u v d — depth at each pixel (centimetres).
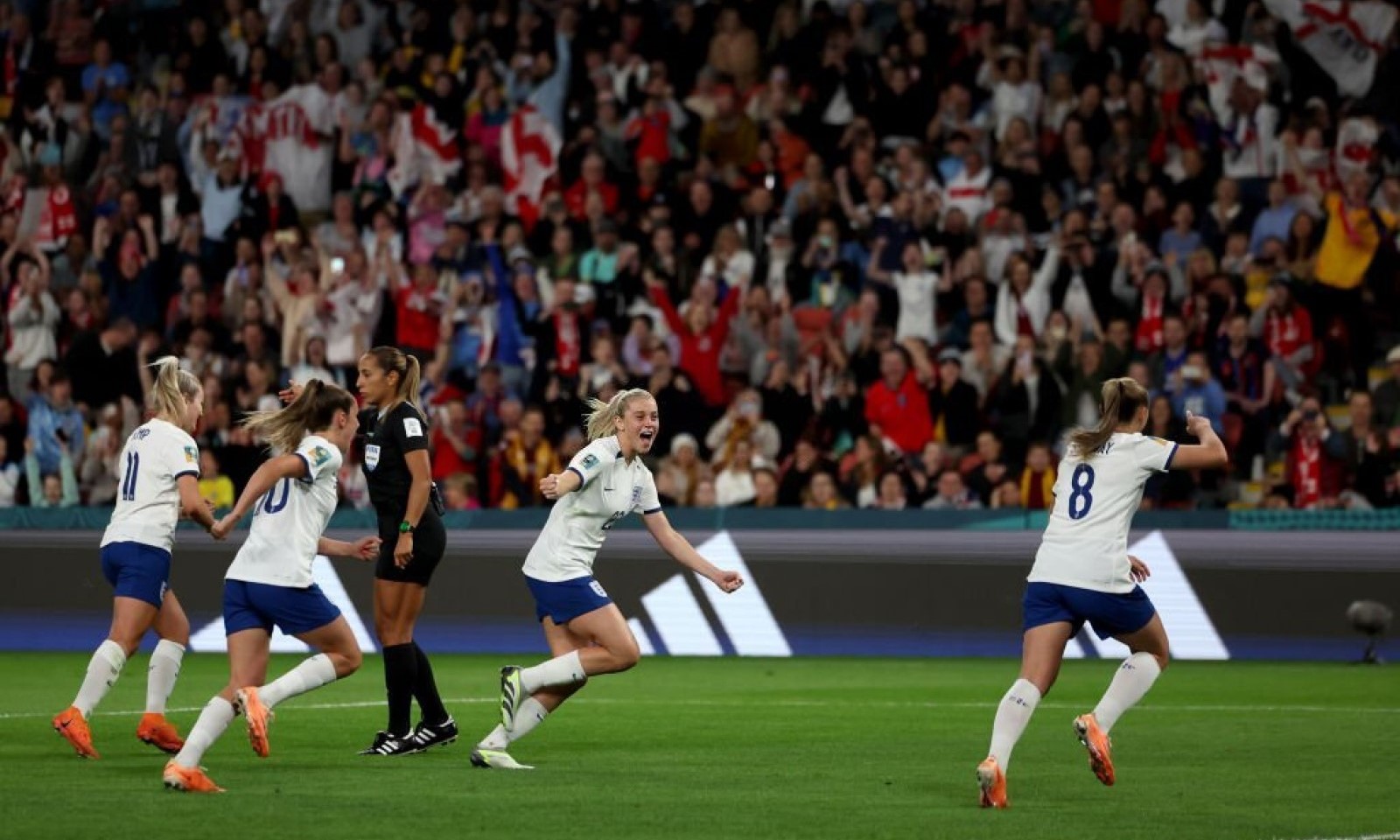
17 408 7300
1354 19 7675
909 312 7156
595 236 7631
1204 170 7394
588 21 8500
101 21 9094
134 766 3209
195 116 8506
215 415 7238
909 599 6078
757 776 3136
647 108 8125
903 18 8069
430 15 8781
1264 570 5897
